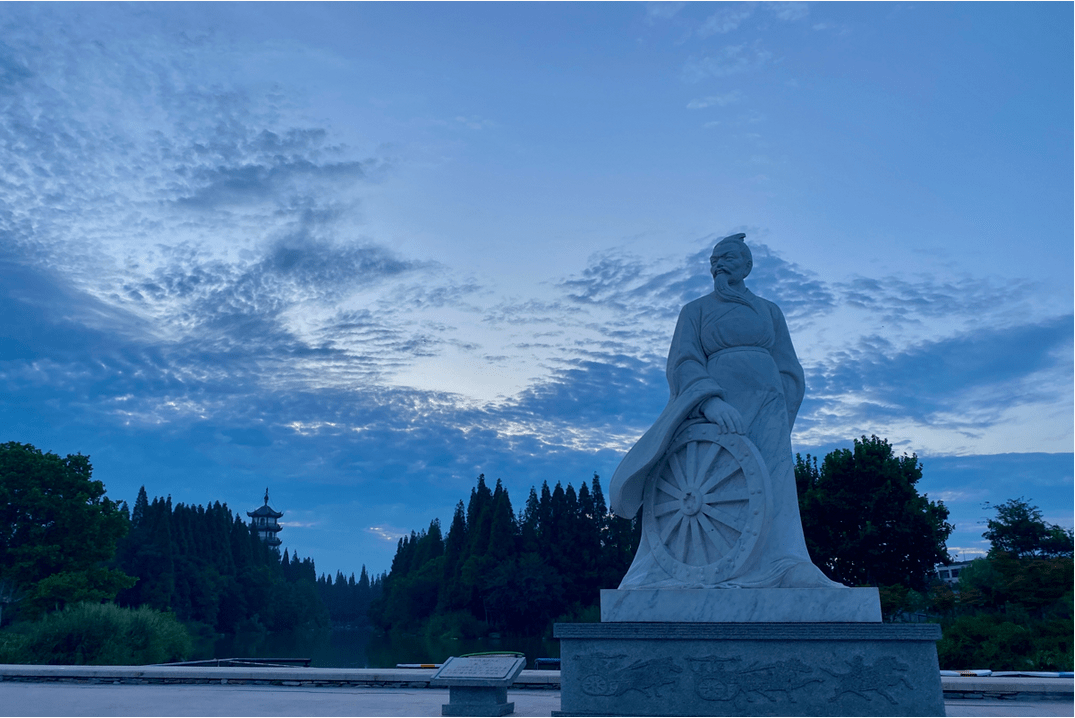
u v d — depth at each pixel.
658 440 10.08
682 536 9.79
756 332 10.32
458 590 74.50
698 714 8.40
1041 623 23.98
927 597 29.23
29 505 40.16
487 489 85.56
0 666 15.60
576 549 70.06
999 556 29.03
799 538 9.54
